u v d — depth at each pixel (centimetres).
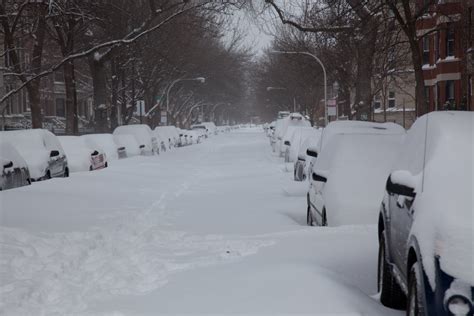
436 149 548
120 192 1891
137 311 633
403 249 585
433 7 2536
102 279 782
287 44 4056
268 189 2017
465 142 542
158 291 711
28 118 6078
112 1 3139
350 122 1521
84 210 1455
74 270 838
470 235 463
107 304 667
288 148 3031
